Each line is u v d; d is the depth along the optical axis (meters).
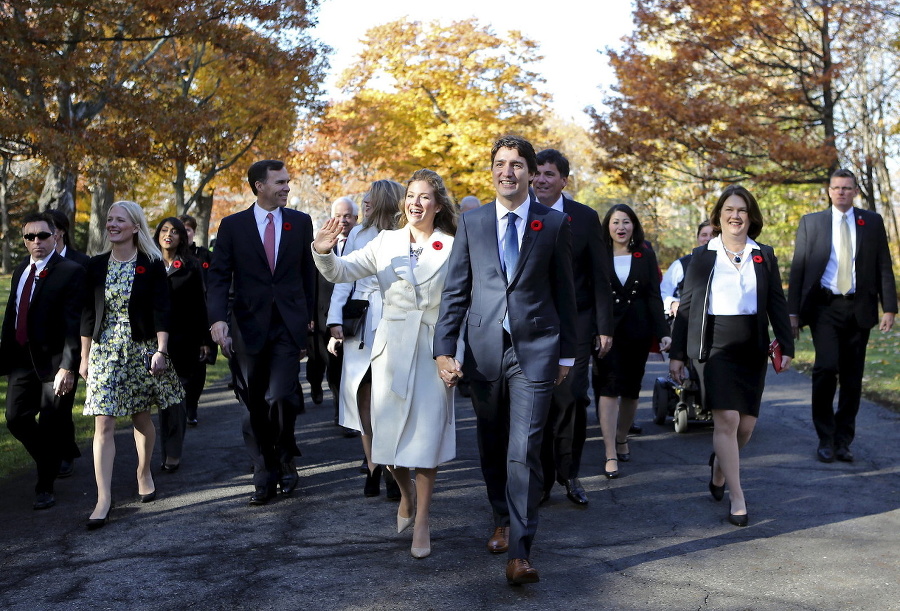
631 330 6.64
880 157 23.55
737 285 5.39
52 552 4.80
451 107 29.80
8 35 11.81
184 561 4.61
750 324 5.37
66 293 5.69
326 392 10.93
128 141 13.85
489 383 4.40
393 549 4.77
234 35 15.16
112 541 4.99
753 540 4.89
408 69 30.34
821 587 4.14
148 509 5.68
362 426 5.88
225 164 22.67
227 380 12.21
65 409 5.89
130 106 13.92
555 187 5.73
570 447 5.59
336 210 7.25
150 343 5.68
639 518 5.37
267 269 5.88
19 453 7.29
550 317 4.35
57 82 13.20
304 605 3.96
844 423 6.92
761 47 21.64
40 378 5.77
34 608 3.99
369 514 5.49
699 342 5.41
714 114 20.27
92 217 22.03
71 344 5.62
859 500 5.71
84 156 12.95
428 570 4.41
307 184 42.28
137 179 15.96
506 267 4.36
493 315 4.36
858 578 4.25
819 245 6.96
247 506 5.71
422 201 4.76
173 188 25.25
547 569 4.42
